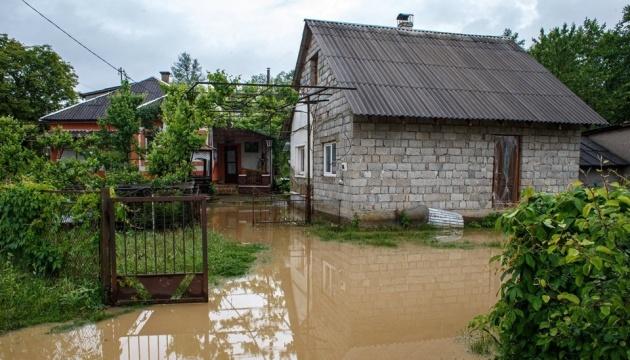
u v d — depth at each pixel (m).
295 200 14.67
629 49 20.00
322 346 4.30
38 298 4.92
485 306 5.48
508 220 2.86
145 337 4.46
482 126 11.52
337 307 5.44
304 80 14.98
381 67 12.08
